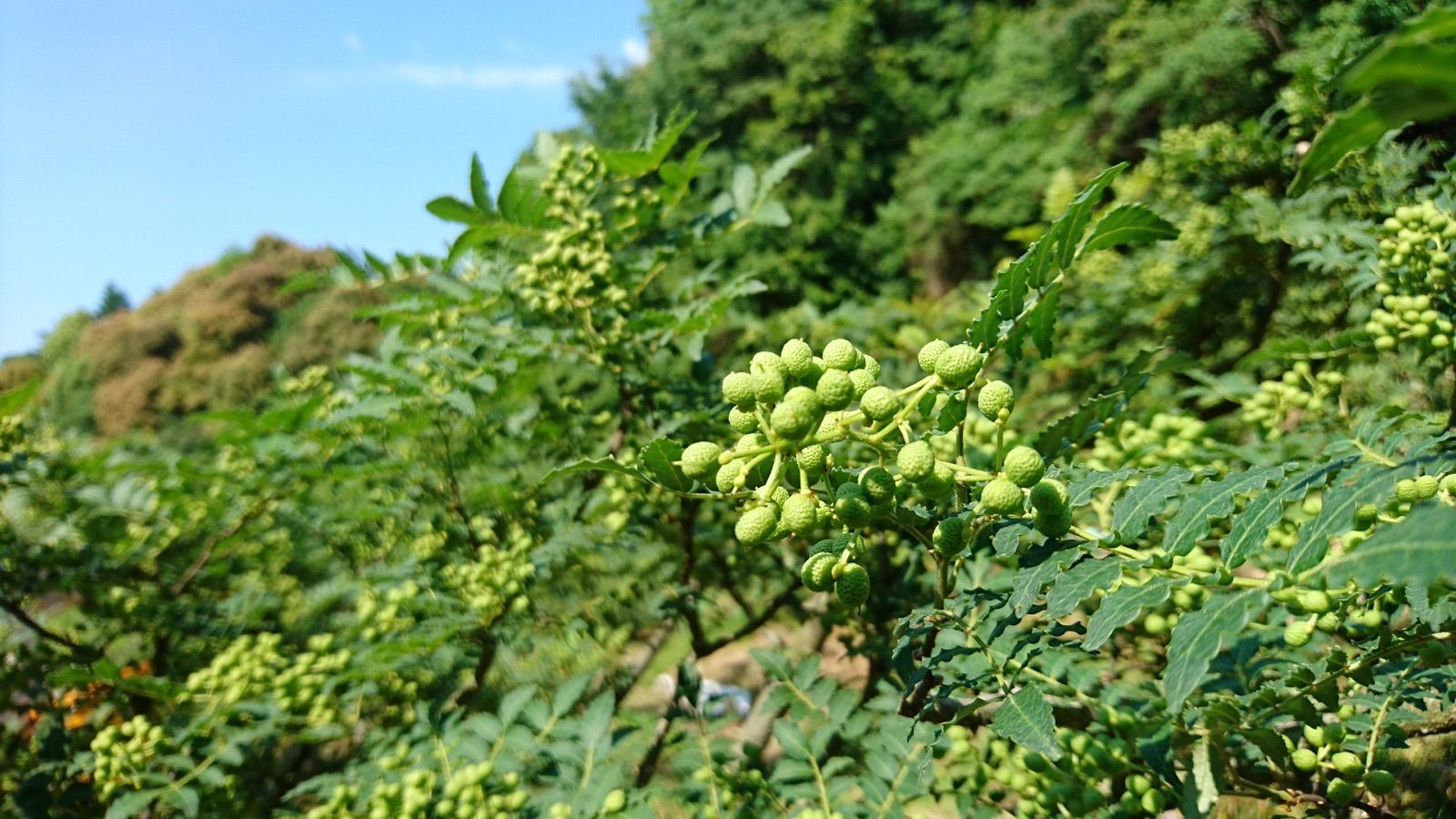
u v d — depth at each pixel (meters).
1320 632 2.01
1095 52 13.27
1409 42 0.67
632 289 3.34
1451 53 0.67
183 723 2.71
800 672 2.53
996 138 16.12
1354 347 2.69
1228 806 2.35
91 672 2.69
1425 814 2.05
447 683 2.96
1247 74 9.52
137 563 4.09
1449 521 0.88
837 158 21.12
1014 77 16.86
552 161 3.31
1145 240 1.52
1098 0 13.19
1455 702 1.70
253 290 25.03
